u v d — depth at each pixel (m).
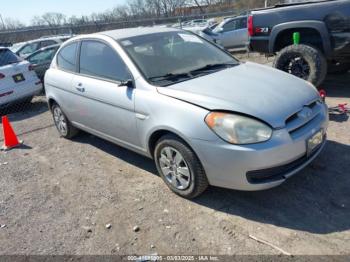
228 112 2.84
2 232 3.22
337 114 4.91
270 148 2.71
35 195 3.85
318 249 2.54
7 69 7.55
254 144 2.72
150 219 3.13
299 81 3.54
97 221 3.21
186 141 3.01
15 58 8.05
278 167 2.83
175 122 3.06
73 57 4.65
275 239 2.69
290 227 2.80
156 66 3.66
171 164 3.35
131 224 3.10
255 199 3.21
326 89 6.25
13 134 5.52
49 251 2.88
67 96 4.70
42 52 10.33
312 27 5.54
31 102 9.05
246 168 2.76
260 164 2.73
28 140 5.79
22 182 4.21
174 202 3.34
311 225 2.79
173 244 2.78
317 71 5.50
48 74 5.19
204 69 3.79
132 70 3.59
